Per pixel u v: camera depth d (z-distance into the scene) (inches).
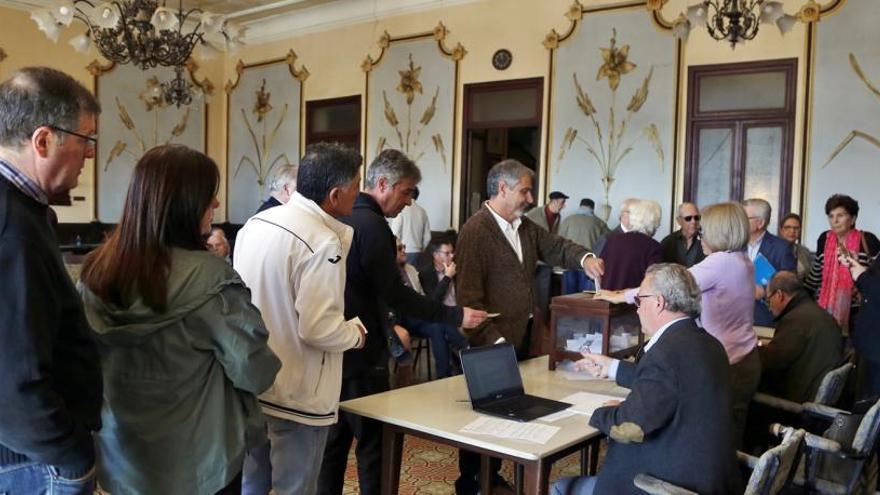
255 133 376.5
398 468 93.3
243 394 66.2
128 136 360.2
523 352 121.8
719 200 242.2
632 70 256.4
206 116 385.7
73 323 53.6
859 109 217.2
